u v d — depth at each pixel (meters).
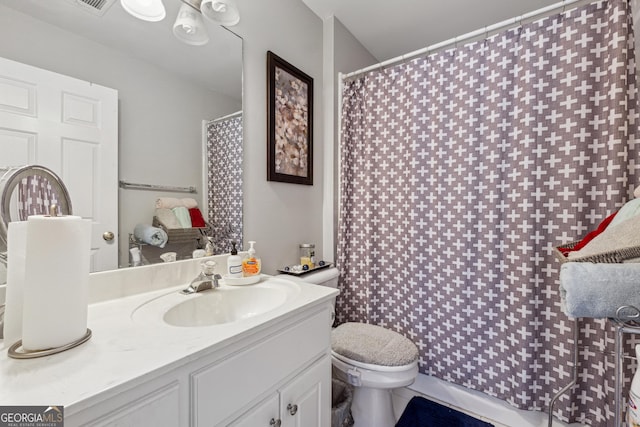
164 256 1.06
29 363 0.53
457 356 1.45
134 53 0.98
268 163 1.46
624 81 1.06
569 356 1.19
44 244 0.55
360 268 1.79
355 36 2.03
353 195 1.83
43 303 0.55
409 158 1.59
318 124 1.83
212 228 1.22
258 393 0.74
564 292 0.77
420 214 1.55
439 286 1.49
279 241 1.56
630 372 1.08
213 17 1.12
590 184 1.14
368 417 1.34
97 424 0.46
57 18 0.81
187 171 1.14
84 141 0.87
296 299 0.91
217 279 1.05
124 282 0.95
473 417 1.41
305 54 1.70
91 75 0.88
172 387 0.56
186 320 0.92
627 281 0.68
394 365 1.24
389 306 1.69
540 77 1.22
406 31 1.97
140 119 1.00
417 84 1.56
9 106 0.73
